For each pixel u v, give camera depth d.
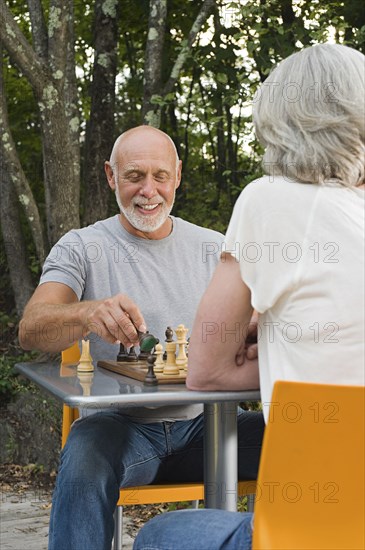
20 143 10.90
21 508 5.89
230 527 2.11
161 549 2.15
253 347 2.38
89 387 2.44
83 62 10.48
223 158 9.60
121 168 3.46
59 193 6.95
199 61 8.03
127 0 9.73
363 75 2.25
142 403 2.25
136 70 10.36
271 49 7.00
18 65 6.66
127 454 2.93
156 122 7.03
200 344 2.34
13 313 10.14
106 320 2.77
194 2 8.88
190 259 3.55
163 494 2.99
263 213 2.20
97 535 2.70
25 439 7.07
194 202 9.59
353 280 2.12
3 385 8.21
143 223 3.43
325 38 6.64
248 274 2.22
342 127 2.21
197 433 3.14
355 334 2.12
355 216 2.17
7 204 9.18
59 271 3.40
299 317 2.16
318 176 2.21
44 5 10.41
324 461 1.97
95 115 8.03
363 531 2.00
